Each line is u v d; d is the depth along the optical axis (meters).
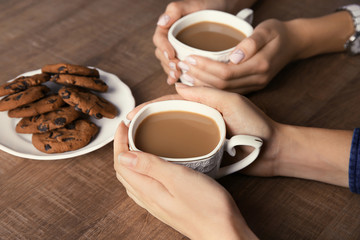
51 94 0.53
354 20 0.62
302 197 0.47
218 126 0.44
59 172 0.48
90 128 0.50
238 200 0.47
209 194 0.40
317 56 0.63
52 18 0.67
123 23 0.67
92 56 0.61
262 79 0.56
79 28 0.65
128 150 0.43
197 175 0.40
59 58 0.60
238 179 0.49
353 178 0.47
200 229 0.40
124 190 0.47
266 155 0.49
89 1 0.70
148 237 0.44
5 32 0.64
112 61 0.60
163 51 0.56
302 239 0.44
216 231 0.39
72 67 0.53
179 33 0.57
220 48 0.55
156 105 0.45
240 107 0.47
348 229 0.45
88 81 0.53
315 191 0.48
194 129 0.44
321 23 0.62
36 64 0.59
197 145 0.43
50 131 0.50
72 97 0.51
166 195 0.41
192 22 0.58
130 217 0.45
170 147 0.43
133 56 0.61
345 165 0.48
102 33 0.65
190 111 0.45
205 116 0.45
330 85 0.59
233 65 0.54
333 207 0.46
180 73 0.56
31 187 0.47
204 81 0.55
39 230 0.44
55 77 0.52
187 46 0.54
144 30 0.66
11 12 0.68
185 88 0.48
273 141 0.49
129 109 0.53
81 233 0.44
